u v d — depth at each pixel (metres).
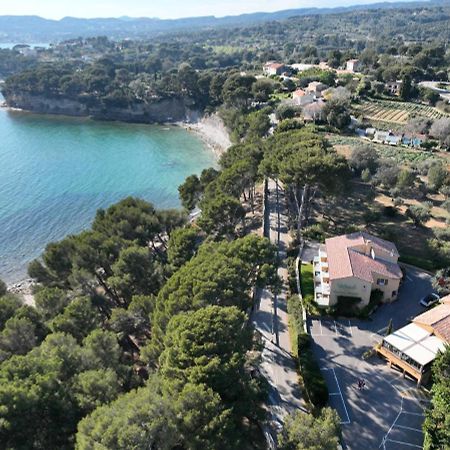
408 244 71.69
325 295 56.91
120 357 46.41
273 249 50.75
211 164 144.00
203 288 42.53
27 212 106.06
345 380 44.81
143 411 27.23
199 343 34.88
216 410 29.52
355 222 79.69
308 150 68.94
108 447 24.67
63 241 63.91
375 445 37.72
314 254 68.94
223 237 67.44
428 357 43.25
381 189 94.50
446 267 63.47
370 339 50.84
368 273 55.16
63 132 187.38
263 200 93.81
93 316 49.47
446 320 47.03
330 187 65.56
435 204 86.62
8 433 28.91
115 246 64.19
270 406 41.44
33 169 137.75
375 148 115.94
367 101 162.75
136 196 117.19
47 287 58.19
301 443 29.34
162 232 79.88
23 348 43.84
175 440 27.78
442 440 32.31
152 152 158.12
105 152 158.00
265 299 59.16
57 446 29.78
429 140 119.88
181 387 32.22
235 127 149.00
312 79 194.00
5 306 51.34
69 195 117.19
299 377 45.44
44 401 30.84
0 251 89.00
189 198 92.25
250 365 42.31
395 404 41.84
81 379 34.16
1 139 172.88
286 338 51.59
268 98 177.75
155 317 43.59
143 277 58.41
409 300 57.91
